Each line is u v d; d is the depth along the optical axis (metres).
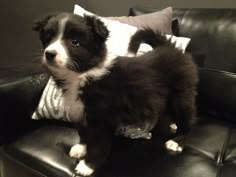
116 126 1.29
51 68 1.24
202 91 1.69
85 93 1.23
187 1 2.33
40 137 1.39
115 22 1.74
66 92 1.30
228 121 1.65
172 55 1.46
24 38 3.00
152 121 1.38
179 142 1.38
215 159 1.30
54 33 1.20
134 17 1.88
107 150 1.26
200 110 1.73
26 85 1.48
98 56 1.22
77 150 1.29
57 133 1.43
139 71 1.31
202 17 1.81
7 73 1.50
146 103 1.30
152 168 1.19
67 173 1.18
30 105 1.51
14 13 2.96
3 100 1.38
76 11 1.85
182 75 1.42
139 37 1.59
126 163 1.22
